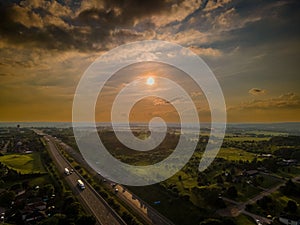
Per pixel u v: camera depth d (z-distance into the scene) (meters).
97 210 111.44
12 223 101.81
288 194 124.62
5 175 165.62
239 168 174.75
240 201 119.06
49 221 93.44
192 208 113.06
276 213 105.69
